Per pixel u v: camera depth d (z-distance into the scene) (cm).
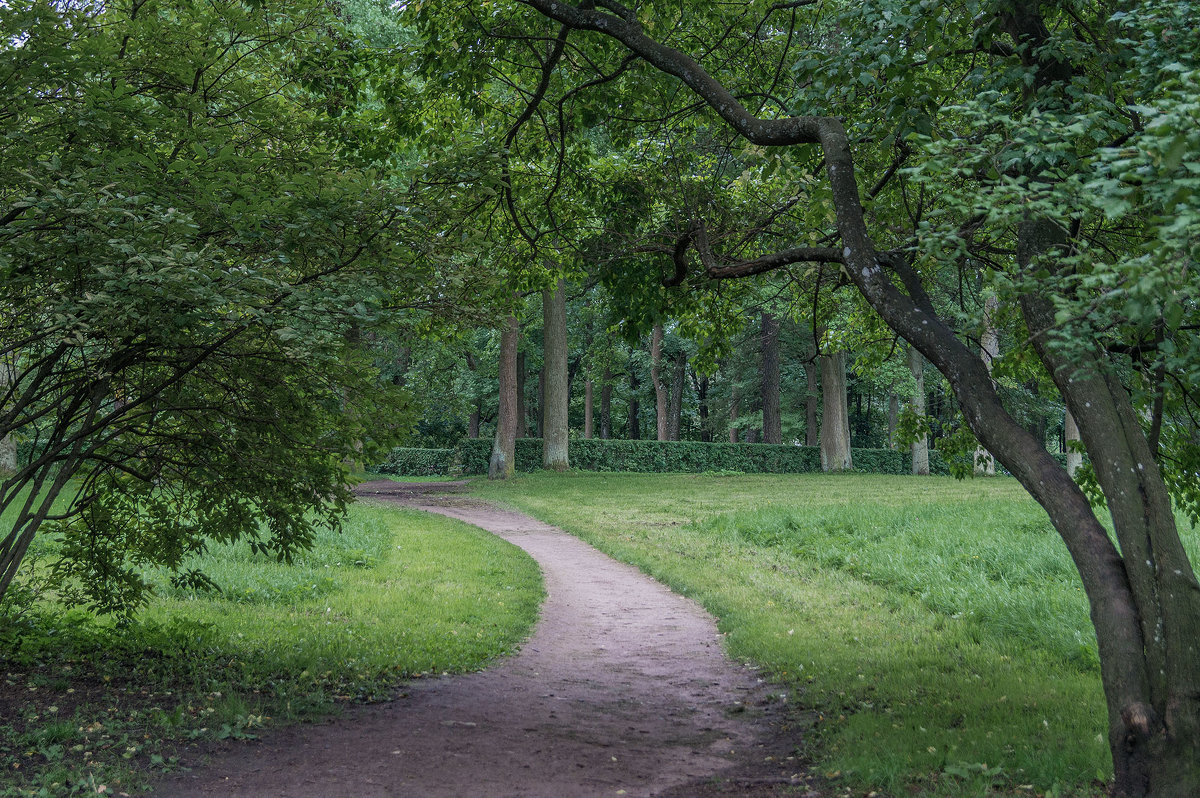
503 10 1039
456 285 705
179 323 570
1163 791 397
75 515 828
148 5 756
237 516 812
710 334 1163
